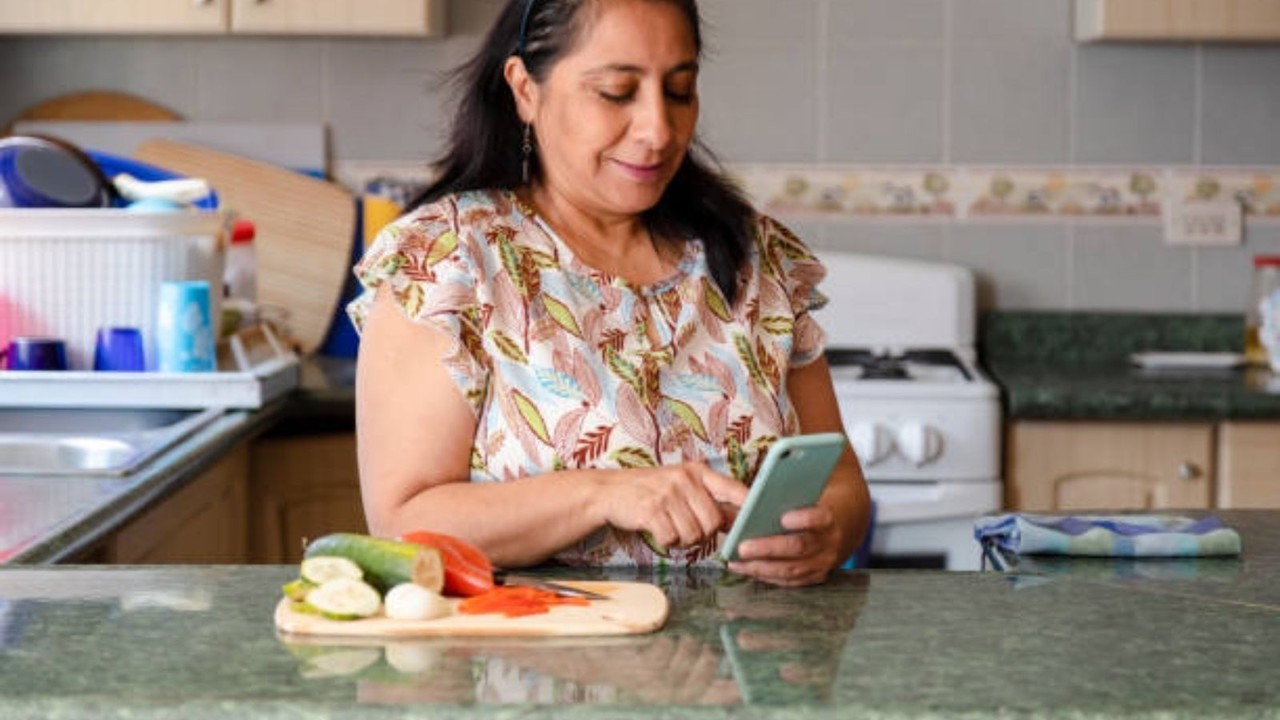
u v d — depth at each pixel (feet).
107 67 12.42
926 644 4.09
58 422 9.17
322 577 4.31
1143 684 3.75
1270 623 4.34
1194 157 12.44
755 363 5.79
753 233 6.02
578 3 5.40
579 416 5.46
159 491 7.07
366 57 12.43
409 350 5.44
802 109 12.44
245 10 11.35
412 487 5.37
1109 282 12.52
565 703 3.58
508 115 5.79
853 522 5.68
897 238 12.53
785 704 3.59
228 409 9.25
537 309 5.55
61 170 9.36
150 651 3.97
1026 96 12.42
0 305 9.39
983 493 10.91
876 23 12.39
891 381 10.95
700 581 4.81
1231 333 12.47
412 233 5.54
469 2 12.39
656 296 5.74
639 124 5.39
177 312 9.31
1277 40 11.57
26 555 5.48
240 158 12.41
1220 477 10.93
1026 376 11.50
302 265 12.34
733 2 12.39
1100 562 5.36
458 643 4.07
